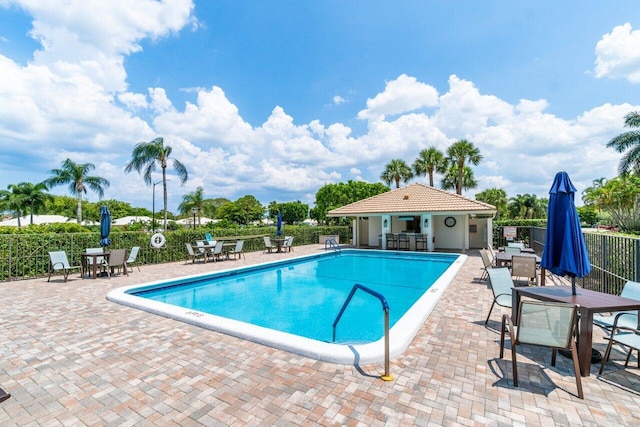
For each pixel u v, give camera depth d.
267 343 4.92
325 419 3.09
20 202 41.94
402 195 23.28
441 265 15.99
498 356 4.48
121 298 7.59
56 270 11.78
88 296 8.32
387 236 21.28
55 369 4.19
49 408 3.34
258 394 3.55
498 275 6.38
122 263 11.52
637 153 25.81
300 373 4.02
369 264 16.39
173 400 3.46
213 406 3.34
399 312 8.16
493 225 23.42
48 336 5.38
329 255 19.48
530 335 3.70
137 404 3.39
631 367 4.16
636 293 4.72
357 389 3.63
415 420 3.07
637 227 35.28
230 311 8.28
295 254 18.89
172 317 6.34
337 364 4.26
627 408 3.26
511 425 2.99
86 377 3.97
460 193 34.50
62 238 12.16
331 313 8.09
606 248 7.88
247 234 21.02
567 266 4.63
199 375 3.99
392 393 3.54
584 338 3.93
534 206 58.91
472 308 6.95
